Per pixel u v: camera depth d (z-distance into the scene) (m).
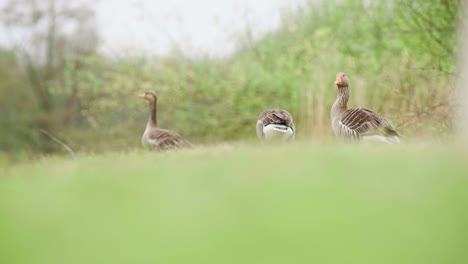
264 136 14.58
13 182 5.45
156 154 10.94
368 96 19.59
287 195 3.58
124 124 29.25
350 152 7.32
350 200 3.32
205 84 24.89
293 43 24.52
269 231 2.48
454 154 6.12
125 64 26.20
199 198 3.60
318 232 2.45
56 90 30.86
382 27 21.27
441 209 3.04
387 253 2.21
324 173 4.78
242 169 5.44
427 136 16.62
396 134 12.60
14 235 2.63
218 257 2.10
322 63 21.31
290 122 14.30
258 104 25.06
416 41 19.72
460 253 2.31
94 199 3.72
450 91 17.17
